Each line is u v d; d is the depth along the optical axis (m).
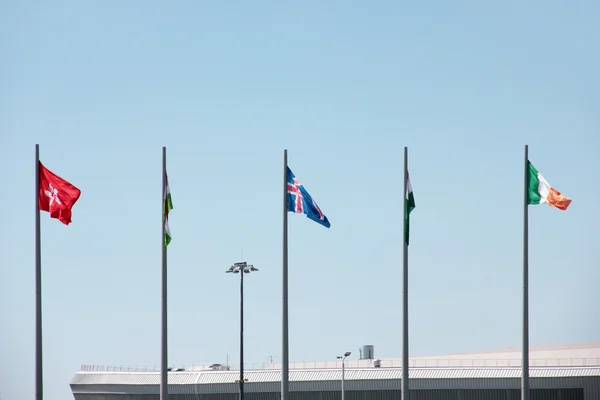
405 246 91.69
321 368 183.88
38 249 87.31
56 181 88.81
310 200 89.94
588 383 162.88
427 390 172.25
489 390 168.50
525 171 94.94
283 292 88.69
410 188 92.44
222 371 193.38
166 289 92.88
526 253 94.50
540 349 195.38
